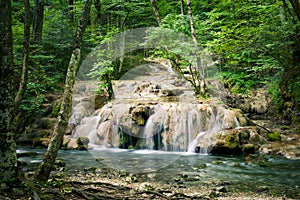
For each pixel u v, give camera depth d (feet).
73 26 49.52
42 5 44.70
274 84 34.71
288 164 21.11
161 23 34.24
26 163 21.11
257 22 35.40
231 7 41.19
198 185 15.93
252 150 24.68
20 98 13.65
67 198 11.42
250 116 36.27
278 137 27.30
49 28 48.55
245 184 16.33
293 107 33.58
